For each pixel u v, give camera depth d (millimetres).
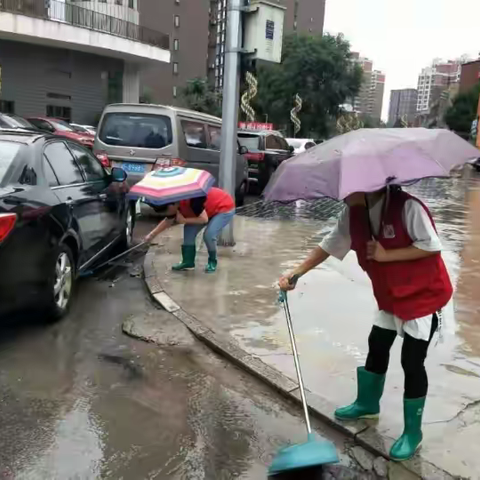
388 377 4059
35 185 4641
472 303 5836
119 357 4332
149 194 5473
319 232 9523
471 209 14211
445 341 4762
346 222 3232
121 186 7098
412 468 2990
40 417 3408
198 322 5012
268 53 7340
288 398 3793
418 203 2855
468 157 2738
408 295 2951
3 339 4543
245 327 4934
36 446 3109
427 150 2621
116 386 3871
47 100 27734
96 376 3996
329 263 7285
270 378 3982
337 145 2711
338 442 3318
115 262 7156
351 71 51594
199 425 3434
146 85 66625
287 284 3416
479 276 6984
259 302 5602
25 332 4703
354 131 2812
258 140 14953
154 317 5156
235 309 5375
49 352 4340
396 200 2867
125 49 28328
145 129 9570
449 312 5512
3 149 4711
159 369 4172
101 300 5633
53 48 27500
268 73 51406
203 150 10234
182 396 3785
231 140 7551
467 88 70000
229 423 3480
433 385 3951
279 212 12031
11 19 23500
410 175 2494
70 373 4012
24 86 26844
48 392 3721
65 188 5199
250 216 11227
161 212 6305
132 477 2902
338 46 51844
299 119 50438
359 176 2506
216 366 4273
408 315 2967
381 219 2904
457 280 6754
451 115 67688
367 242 2967
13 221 4043
